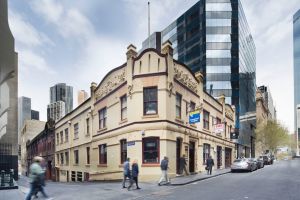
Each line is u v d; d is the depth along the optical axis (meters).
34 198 12.35
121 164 23.48
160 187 16.88
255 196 12.75
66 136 38.91
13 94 26.27
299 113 150.75
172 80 22.42
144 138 21.59
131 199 12.59
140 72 22.23
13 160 25.69
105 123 27.19
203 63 71.19
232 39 70.56
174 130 22.41
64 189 16.31
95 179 28.05
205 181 20.02
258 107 96.19
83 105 32.62
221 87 68.75
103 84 27.88
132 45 23.14
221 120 36.84
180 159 22.66
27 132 74.50
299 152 124.75
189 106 26.00
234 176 23.80
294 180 19.33
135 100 22.09
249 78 82.75
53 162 44.38
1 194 14.47
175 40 84.25
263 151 81.12
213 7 72.06
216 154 33.72
